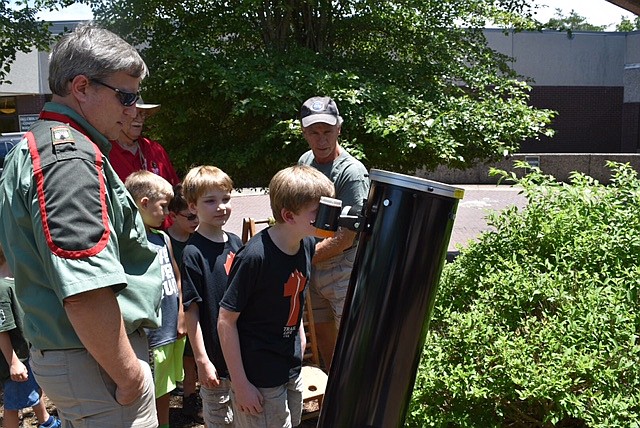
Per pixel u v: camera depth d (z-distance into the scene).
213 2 6.32
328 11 6.48
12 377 3.62
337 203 2.03
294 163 5.61
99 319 1.79
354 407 2.01
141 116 4.21
